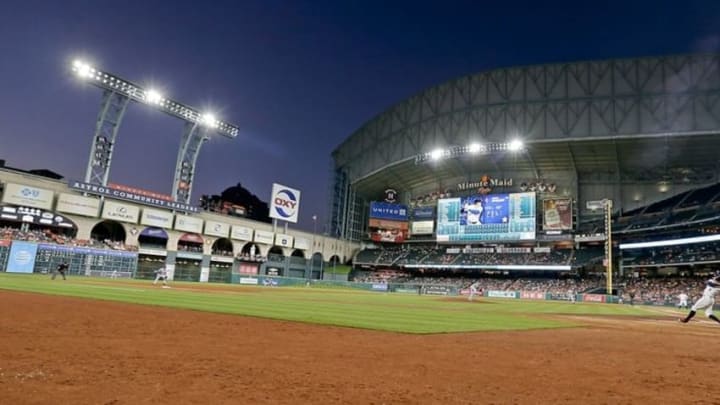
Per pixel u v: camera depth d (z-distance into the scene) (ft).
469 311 71.92
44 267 155.43
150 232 194.18
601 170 243.81
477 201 248.73
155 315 35.55
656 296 175.83
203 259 214.28
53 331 23.65
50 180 164.86
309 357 19.51
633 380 17.29
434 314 58.29
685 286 182.91
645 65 214.90
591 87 221.87
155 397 12.14
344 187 327.67
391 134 285.84
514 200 238.68
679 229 198.90
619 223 222.28
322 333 29.14
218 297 73.10
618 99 215.51
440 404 12.73
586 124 218.59
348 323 36.96
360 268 290.35
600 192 245.65
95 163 176.45
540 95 231.50
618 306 144.05
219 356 18.69
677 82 207.51
